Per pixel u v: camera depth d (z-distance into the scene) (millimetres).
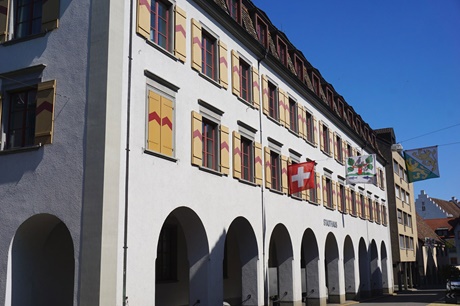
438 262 79188
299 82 26234
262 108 22047
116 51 13328
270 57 22828
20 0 15047
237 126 19484
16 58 14438
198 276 16375
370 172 27562
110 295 12172
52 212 12953
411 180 25875
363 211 37906
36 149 13531
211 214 16859
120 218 12789
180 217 16406
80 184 12734
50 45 14000
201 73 17156
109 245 12305
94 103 12953
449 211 99188
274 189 22047
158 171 14414
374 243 39781
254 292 19656
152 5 15367
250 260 19891
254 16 22406
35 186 13336
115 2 13523
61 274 14914
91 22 13516
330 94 33125
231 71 19453
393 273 50125
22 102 14375
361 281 36594
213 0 18000
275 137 23062
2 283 13273
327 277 31109
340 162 33188
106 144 12586
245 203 19391
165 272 19281
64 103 13414
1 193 13789
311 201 26641
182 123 15836
